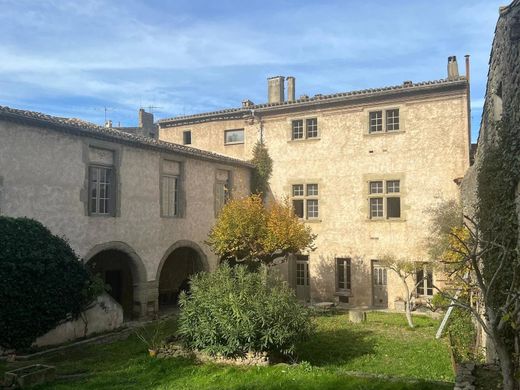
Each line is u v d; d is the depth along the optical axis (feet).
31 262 38.58
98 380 30.83
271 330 32.81
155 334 43.27
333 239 68.08
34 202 42.45
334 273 67.77
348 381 27.07
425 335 46.14
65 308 41.50
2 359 37.14
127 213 51.96
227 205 59.47
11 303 37.17
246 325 32.96
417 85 62.95
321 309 62.75
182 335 36.17
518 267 21.99
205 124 80.53
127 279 60.80
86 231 47.16
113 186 50.75
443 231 50.67
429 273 61.62
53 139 44.50
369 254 65.51
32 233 39.60
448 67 64.54
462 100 60.95
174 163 59.72
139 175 53.78
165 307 63.31
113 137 49.96
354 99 67.10
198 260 63.46
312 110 70.64
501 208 25.12
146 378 31.19
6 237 37.65
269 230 56.24
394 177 64.49
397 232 63.93
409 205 63.36
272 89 78.79
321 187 69.31
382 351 39.68
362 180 66.64
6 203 40.24
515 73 23.32
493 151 27.25
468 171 46.19
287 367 31.01
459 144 60.95
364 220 66.13
